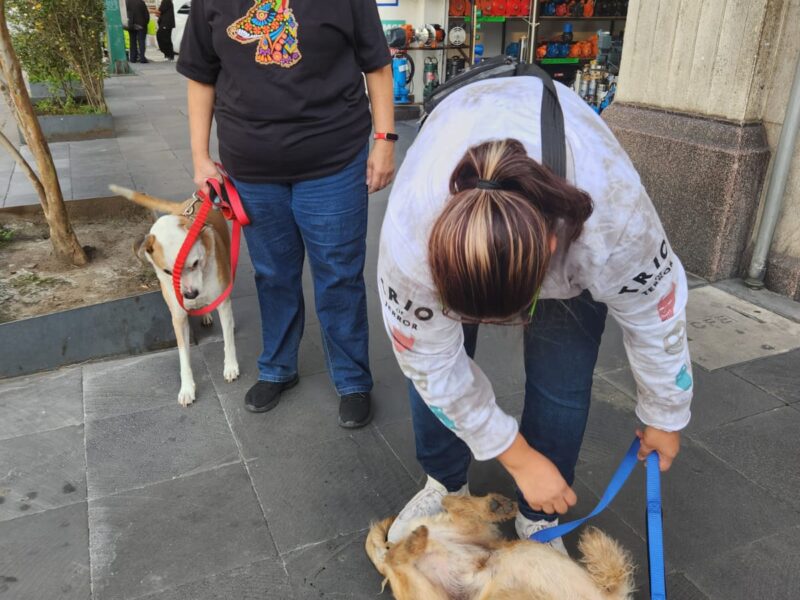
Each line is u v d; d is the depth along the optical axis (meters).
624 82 4.57
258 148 2.48
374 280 4.25
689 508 2.33
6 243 4.68
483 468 2.58
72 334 3.35
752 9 3.62
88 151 7.92
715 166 3.91
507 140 1.18
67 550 2.23
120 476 2.58
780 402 2.92
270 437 2.80
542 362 1.81
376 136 2.64
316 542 2.25
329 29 2.33
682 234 4.23
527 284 1.06
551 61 9.01
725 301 3.88
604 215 1.23
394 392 3.10
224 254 3.07
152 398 3.09
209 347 3.54
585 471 2.54
